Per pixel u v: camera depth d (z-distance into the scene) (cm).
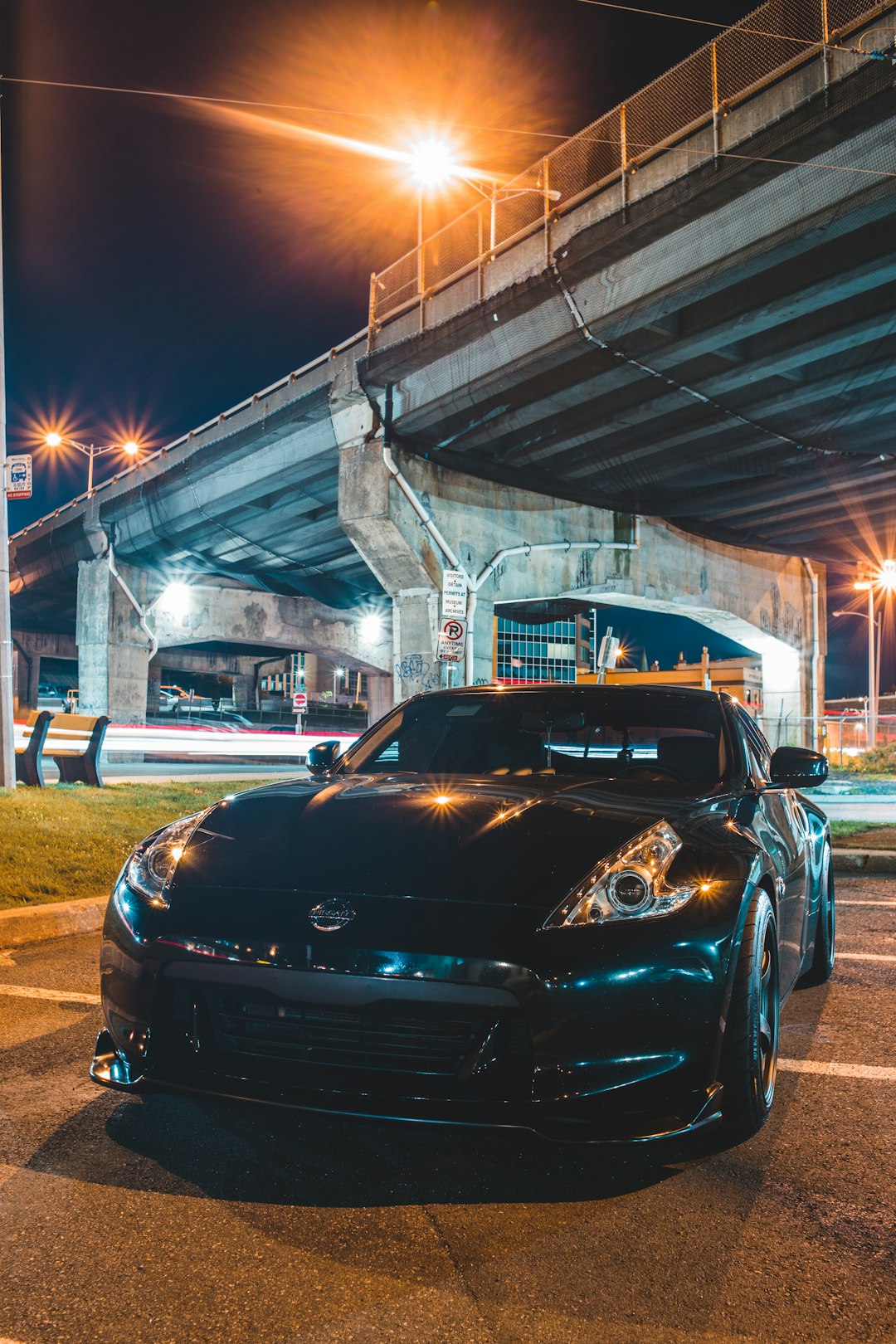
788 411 2025
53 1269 208
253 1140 277
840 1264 215
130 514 3738
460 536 2375
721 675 6309
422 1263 212
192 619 4275
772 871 310
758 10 1476
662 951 243
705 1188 252
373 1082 243
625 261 1678
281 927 251
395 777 350
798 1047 376
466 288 1981
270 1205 238
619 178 1673
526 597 2533
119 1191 245
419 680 2327
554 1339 185
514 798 305
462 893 252
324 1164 262
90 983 452
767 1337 187
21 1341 183
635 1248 220
